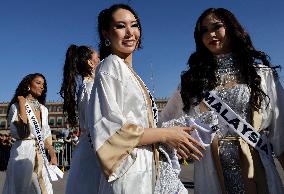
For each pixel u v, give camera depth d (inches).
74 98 122.0
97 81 80.8
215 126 92.8
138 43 94.3
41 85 196.1
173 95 111.6
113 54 88.7
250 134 96.3
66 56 124.7
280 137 99.6
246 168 95.8
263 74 101.7
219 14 103.3
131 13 89.9
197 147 89.7
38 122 187.8
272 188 95.2
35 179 184.2
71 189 100.8
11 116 187.9
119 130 75.9
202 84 103.0
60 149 489.4
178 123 89.8
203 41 105.0
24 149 183.8
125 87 80.4
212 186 98.2
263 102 99.1
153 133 78.4
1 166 516.7
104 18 91.0
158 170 80.4
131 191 75.7
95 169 99.7
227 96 100.6
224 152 98.8
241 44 102.2
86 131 105.3
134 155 77.1
